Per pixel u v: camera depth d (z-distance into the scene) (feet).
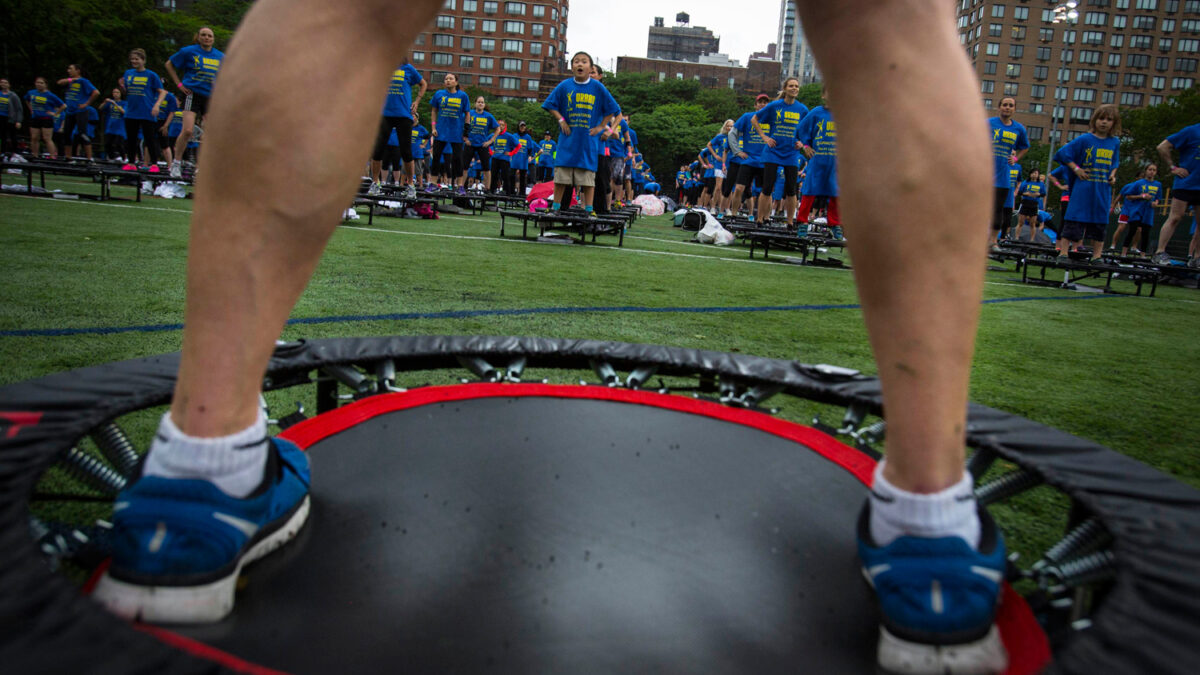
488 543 2.78
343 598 2.39
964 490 2.31
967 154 2.12
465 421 4.19
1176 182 33.78
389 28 2.32
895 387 2.26
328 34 2.20
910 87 2.15
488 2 332.60
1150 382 9.27
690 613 2.42
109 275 10.75
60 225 16.71
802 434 4.25
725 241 32.94
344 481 3.31
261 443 2.44
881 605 2.33
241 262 2.23
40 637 1.65
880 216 2.18
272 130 2.15
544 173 76.07
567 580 2.56
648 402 4.70
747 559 2.80
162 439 2.34
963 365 2.23
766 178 33.81
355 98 2.27
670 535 2.94
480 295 11.83
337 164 2.28
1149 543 2.51
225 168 2.18
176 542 2.23
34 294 9.03
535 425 4.18
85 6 110.32
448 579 2.52
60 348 6.64
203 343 2.29
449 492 3.22
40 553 2.01
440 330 8.80
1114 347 12.19
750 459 3.86
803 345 9.70
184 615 2.23
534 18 334.03
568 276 15.55
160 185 29.73
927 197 2.12
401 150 32.45
